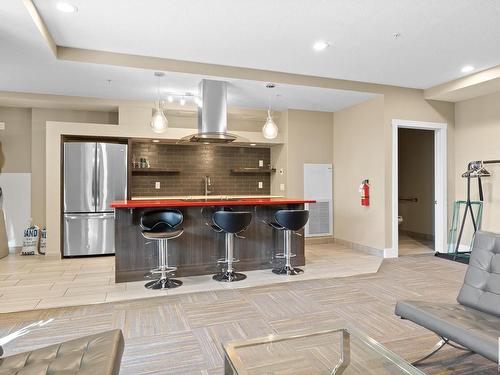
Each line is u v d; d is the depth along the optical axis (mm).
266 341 1810
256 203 4215
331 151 6445
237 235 4312
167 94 5199
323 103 5742
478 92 5062
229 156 6730
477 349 1651
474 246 2334
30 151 5617
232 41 3617
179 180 6391
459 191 5613
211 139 4875
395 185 5211
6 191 5500
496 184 5051
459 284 3789
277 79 4598
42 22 3145
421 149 6941
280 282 3873
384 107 5164
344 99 5465
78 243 5188
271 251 4480
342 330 1965
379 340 2443
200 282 3859
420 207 6957
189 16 3072
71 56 3775
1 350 1555
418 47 3779
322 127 6383
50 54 3594
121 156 5398
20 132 5578
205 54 3975
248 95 5250
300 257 4613
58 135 5145
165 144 6301
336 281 3908
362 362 1856
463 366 2092
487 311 2070
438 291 3541
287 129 6133
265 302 3230
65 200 5148
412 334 2539
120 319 2838
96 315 2922
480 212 5062
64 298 3336
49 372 1387
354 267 4551
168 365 2129
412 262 4836
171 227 3893
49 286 3717
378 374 1769
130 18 3104
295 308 3076
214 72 4316
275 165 6703
